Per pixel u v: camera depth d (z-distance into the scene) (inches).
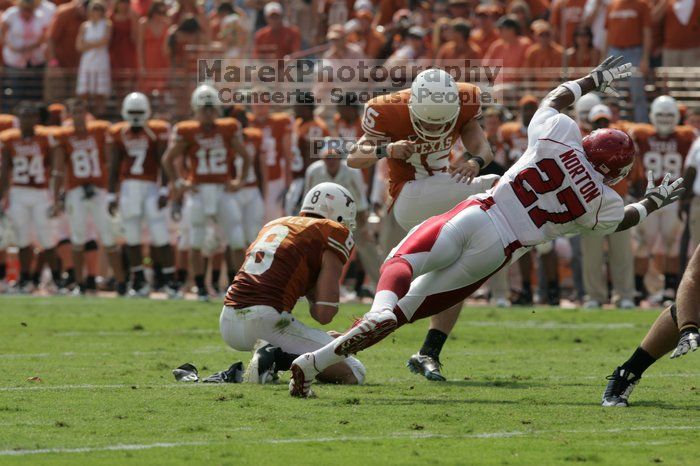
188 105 2329.0
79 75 2391.7
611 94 941.2
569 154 882.1
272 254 955.3
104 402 857.5
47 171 2100.1
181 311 1754.4
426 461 668.1
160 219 2028.8
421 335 1416.1
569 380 1020.5
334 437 735.7
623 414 828.0
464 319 1674.5
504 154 1907.0
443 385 976.9
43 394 898.7
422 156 1019.9
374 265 1937.7
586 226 895.1
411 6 2459.4
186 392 907.4
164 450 689.0
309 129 1980.8
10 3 2625.5
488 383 993.5
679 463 668.7
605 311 1806.1
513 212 889.5
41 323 1552.7
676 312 828.6
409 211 1040.8
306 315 1678.2
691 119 1991.9
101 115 2385.6
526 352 1267.2
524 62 2223.2
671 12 2183.8
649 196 916.6
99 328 1496.1
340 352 859.4
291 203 2003.0
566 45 2303.2
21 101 2439.7
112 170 2011.6
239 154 1951.3
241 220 1990.7
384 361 1165.1
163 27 2401.6
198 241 1958.7
